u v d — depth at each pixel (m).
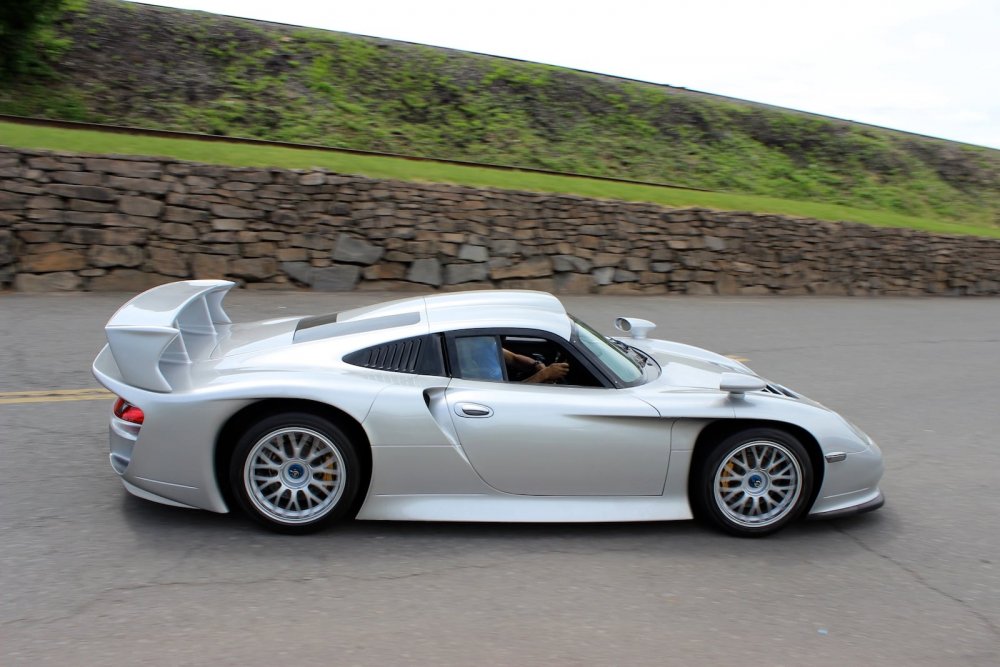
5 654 2.81
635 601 3.42
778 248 15.52
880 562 3.94
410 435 3.79
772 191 21.73
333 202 11.67
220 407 3.68
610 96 23.53
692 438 4.03
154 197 10.62
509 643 3.04
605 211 13.63
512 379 4.14
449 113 19.73
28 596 3.22
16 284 9.88
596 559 3.80
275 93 17.88
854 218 17.59
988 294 18.34
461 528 4.06
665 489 4.07
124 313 3.92
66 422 5.44
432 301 4.61
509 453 3.87
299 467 3.82
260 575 3.48
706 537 4.11
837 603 3.49
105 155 10.34
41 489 4.31
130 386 3.75
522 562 3.73
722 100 26.62
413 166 13.66
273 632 3.04
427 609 3.26
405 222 12.12
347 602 3.29
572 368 4.14
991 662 3.07
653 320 11.26
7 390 6.09
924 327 12.40
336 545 3.80
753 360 8.95
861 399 7.44
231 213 11.08
